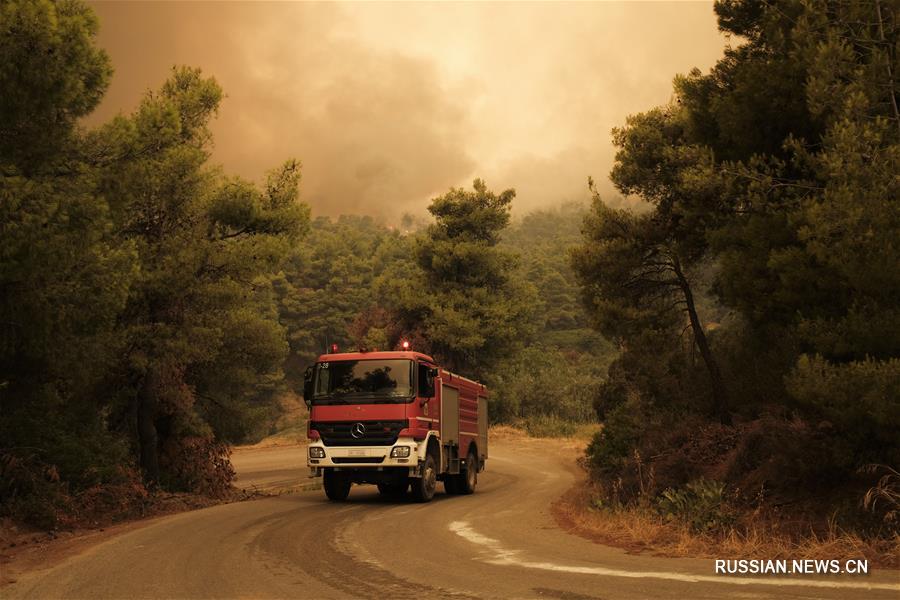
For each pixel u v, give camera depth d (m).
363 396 16.67
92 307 13.07
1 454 14.26
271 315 141.50
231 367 23.62
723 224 15.52
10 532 12.39
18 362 13.64
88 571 8.89
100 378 18.41
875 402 8.95
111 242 17.08
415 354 17.08
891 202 9.66
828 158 10.34
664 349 21.62
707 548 9.27
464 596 7.06
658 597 6.70
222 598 7.25
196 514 15.22
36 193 11.14
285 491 23.11
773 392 15.15
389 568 8.62
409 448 16.41
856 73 10.27
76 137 13.38
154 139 15.28
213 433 23.78
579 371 113.81
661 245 21.34
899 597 6.31
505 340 58.91
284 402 128.38
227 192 21.08
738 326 20.12
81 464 15.93
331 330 149.38
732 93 14.00
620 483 14.38
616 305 21.70
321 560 9.23
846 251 9.80
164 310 19.52
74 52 11.86
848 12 10.76
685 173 14.20
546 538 10.89
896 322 9.52
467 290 59.03
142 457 19.94
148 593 7.55
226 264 20.19
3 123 11.78
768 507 10.85
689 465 14.94
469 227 60.00
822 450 10.72
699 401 20.17
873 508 8.89
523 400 70.62
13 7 11.02
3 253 10.69
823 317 10.86
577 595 6.93
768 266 11.59
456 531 11.77
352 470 16.61
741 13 15.57
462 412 20.19
